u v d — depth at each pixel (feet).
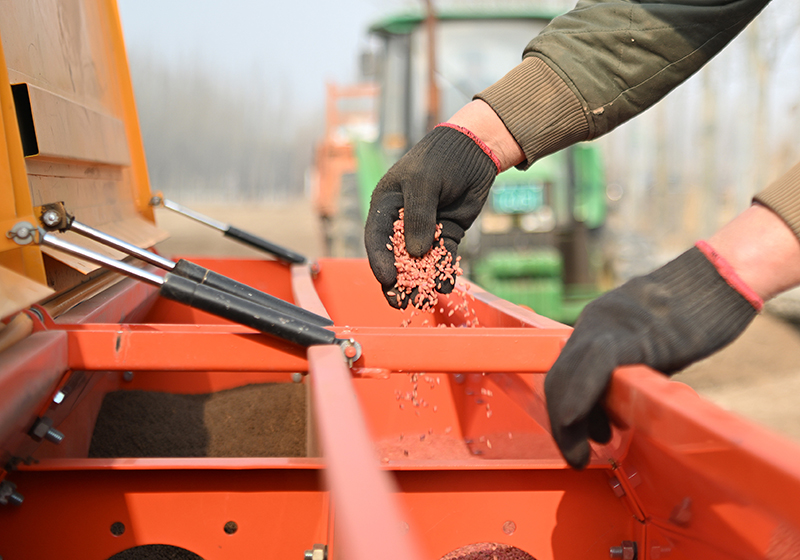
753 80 23.03
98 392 5.15
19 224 3.00
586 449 2.38
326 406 1.98
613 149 40.40
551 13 16.49
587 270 14.92
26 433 2.84
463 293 5.56
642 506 3.01
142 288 5.79
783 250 2.36
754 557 2.00
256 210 91.71
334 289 7.42
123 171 6.78
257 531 3.04
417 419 6.10
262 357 2.99
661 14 3.55
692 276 2.41
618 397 2.27
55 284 4.07
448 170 3.54
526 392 4.45
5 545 2.93
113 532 2.98
